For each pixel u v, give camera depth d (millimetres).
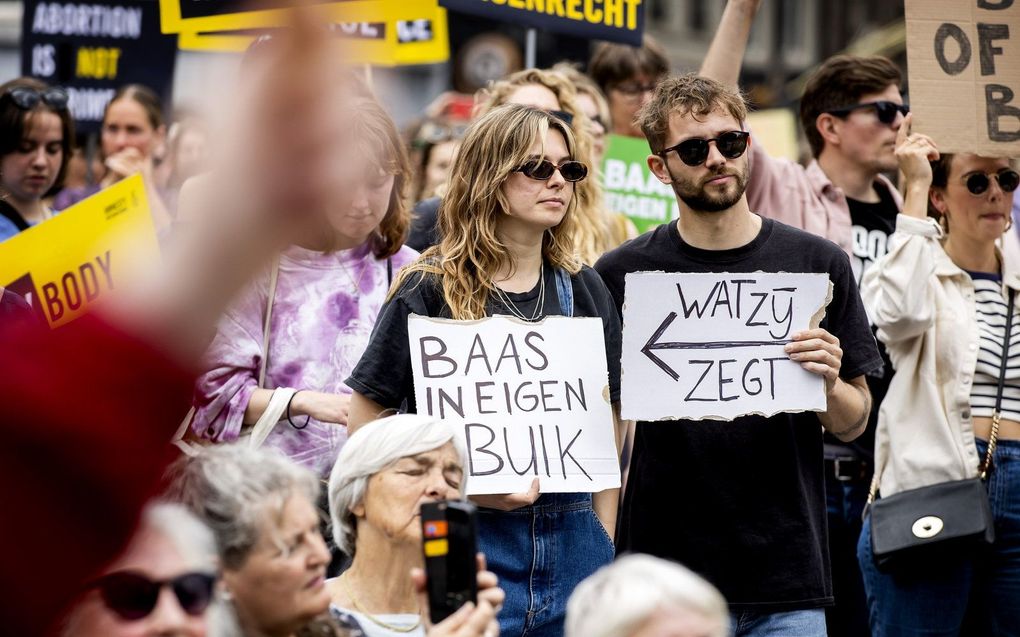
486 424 8750
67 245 9977
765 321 9438
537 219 8898
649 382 9328
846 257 9906
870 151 13148
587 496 9102
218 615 5668
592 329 9086
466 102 22484
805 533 9625
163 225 16469
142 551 3820
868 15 47719
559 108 12953
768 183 13078
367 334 10055
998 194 11414
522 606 8711
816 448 9891
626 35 14516
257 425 9438
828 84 13297
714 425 9602
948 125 11211
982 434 11258
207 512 5934
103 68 18875
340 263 10094
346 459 7387
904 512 11000
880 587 11336
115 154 17109
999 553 11250
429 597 5621
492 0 13930
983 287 11492
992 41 11250
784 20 47156
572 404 8930
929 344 11227
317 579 6148
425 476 7309
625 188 15641
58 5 18812
